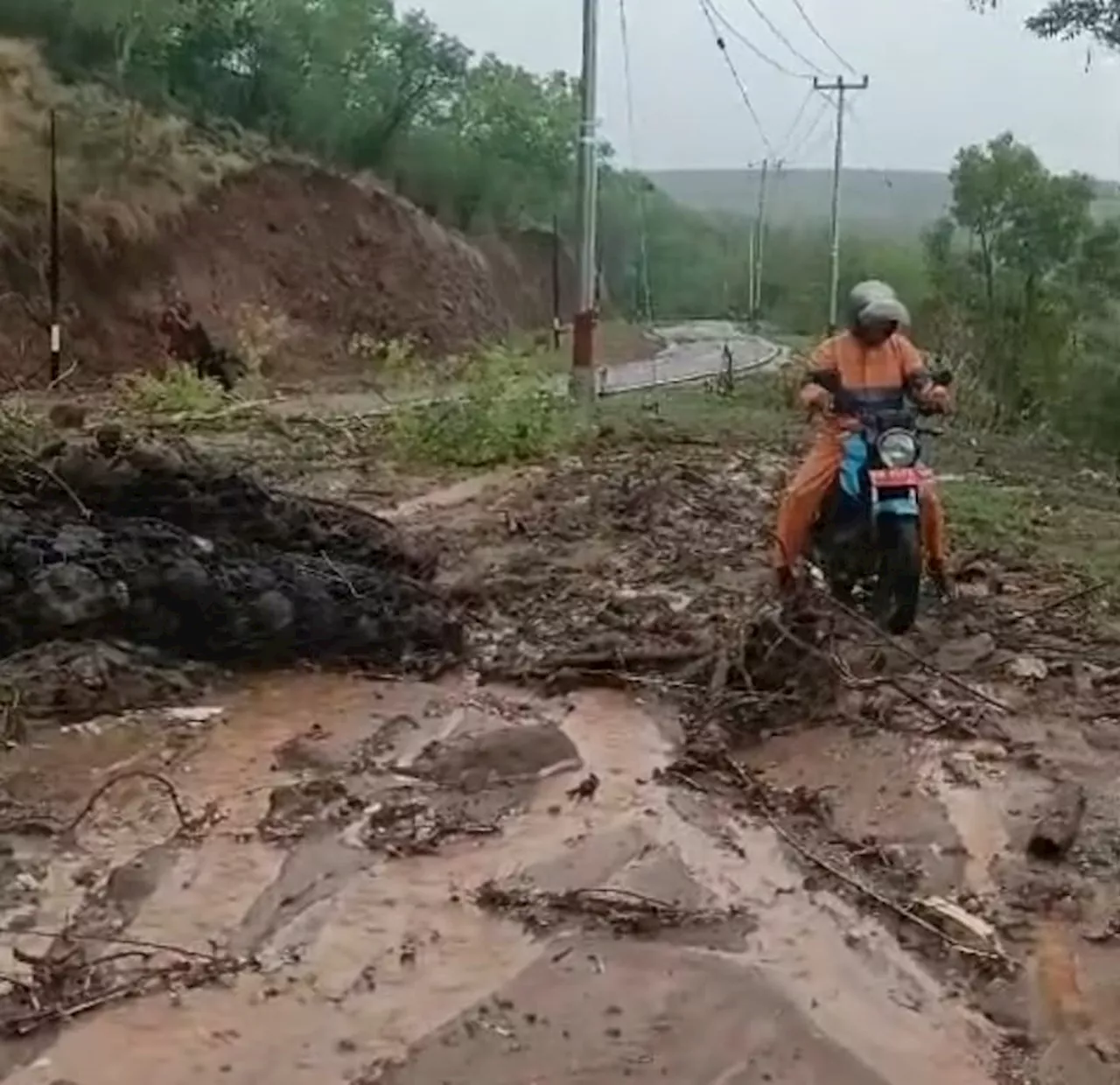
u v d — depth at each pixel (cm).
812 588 597
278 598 602
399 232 2997
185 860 426
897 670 581
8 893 402
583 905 399
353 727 540
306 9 3356
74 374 1952
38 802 463
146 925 389
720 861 429
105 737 521
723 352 2959
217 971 364
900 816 456
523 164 4144
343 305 2722
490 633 662
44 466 621
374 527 712
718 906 399
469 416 1222
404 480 1116
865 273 3775
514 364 1371
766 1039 335
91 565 579
